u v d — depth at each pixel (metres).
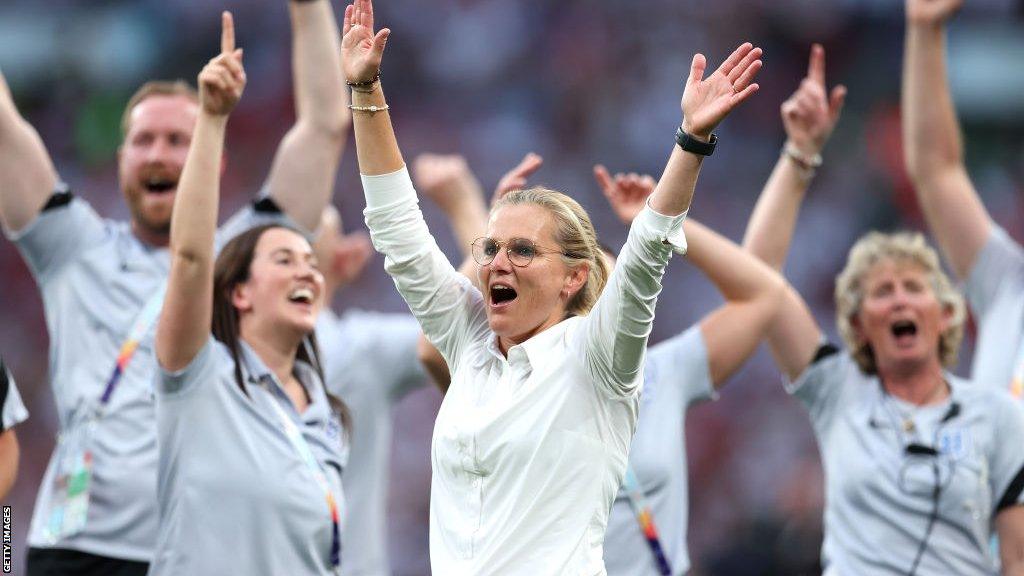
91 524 20.72
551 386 14.75
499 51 66.12
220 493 18.08
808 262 61.97
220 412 18.39
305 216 23.05
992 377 24.33
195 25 67.19
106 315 21.61
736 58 14.53
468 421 14.84
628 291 14.36
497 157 63.94
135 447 20.88
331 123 23.27
